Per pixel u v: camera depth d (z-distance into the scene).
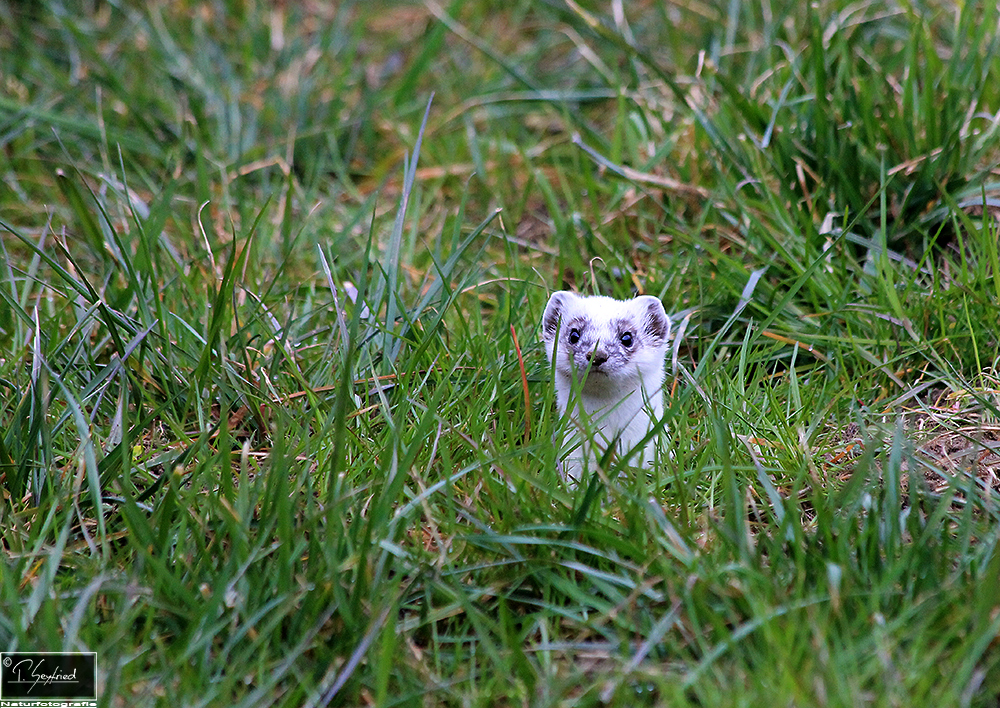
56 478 8.16
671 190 12.12
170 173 13.48
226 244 11.13
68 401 7.95
